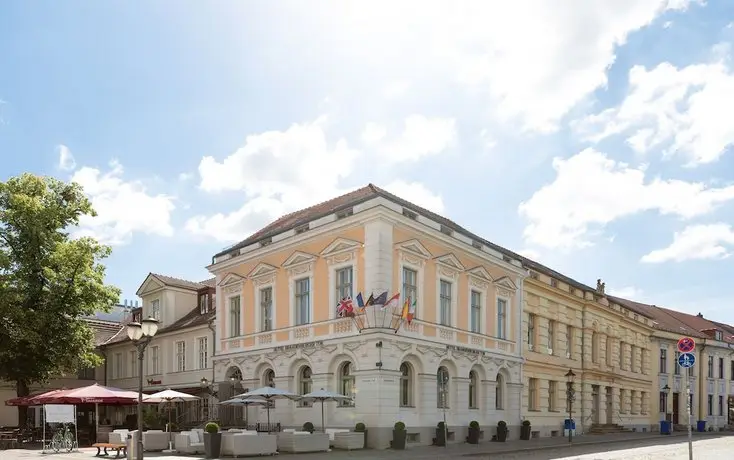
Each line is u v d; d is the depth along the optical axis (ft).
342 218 96.12
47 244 121.19
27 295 117.70
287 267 105.19
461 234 108.37
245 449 75.56
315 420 96.73
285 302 104.99
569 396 135.95
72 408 91.76
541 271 131.13
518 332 120.78
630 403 166.81
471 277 109.19
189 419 125.18
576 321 142.41
